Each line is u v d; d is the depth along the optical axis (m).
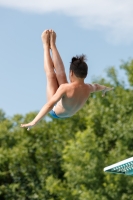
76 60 17.05
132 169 28.83
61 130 70.38
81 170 56.62
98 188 56.34
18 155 68.69
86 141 57.56
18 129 73.94
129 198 55.72
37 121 16.20
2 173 69.62
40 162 69.12
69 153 57.78
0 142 73.88
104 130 66.12
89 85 17.50
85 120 70.12
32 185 67.62
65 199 58.19
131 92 67.88
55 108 17.28
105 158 59.06
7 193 68.94
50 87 17.08
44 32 17.52
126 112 65.88
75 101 16.81
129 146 62.69
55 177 67.88
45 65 17.30
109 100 68.56
